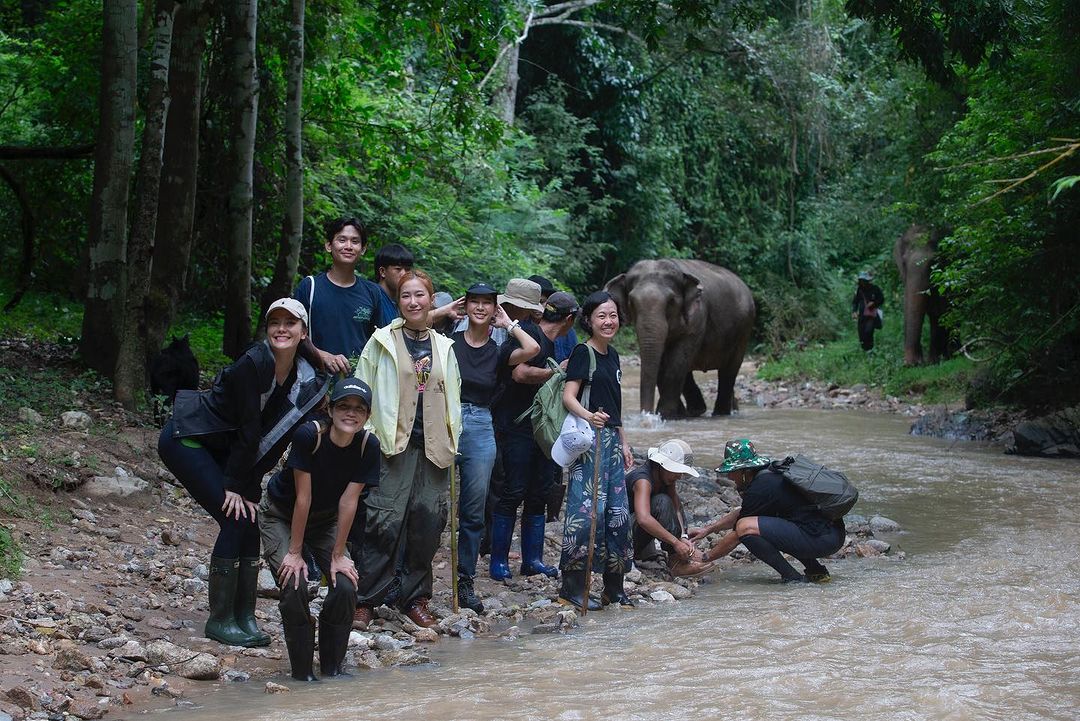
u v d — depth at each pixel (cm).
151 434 895
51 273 1633
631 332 3158
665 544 759
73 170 1555
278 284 1186
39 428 823
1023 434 1294
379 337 603
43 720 433
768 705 470
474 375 666
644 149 3288
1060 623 609
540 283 828
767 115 3444
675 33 3256
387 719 453
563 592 671
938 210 2083
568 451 654
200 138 1262
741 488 776
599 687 500
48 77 1523
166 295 1048
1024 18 1201
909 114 2198
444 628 612
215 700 482
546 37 3189
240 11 1145
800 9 3406
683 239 3572
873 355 2294
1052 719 452
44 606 554
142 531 728
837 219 2991
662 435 1470
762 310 3206
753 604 673
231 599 561
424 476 612
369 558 607
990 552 796
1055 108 1290
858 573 751
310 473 520
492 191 2097
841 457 1273
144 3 1412
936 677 511
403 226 1788
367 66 1554
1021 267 1403
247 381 530
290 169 1187
